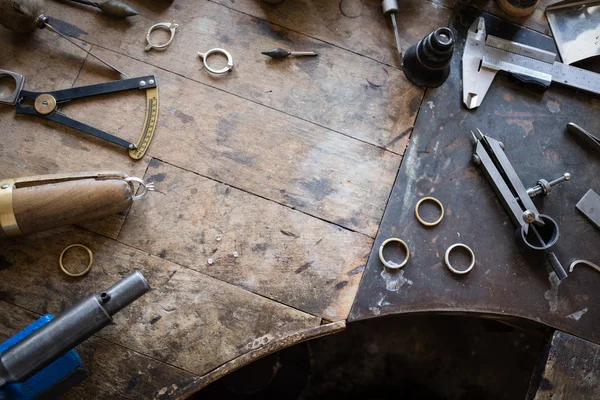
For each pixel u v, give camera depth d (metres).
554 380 0.57
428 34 0.62
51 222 0.54
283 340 0.56
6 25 0.58
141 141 0.58
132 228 0.57
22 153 0.58
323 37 0.62
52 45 0.60
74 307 0.49
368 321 0.74
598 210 0.60
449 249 0.58
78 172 0.56
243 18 0.62
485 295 0.58
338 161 0.59
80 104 0.59
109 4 0.60
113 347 0.55
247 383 0.72
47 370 0.52
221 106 0.60
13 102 0.58
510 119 0.61
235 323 0.56
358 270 0.58
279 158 0.59
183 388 0.55
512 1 0.62
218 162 0.59
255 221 0.58
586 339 0.58
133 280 0.50
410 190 0.59
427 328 0.73
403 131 0.60
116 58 0.60
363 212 0.59
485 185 0.60
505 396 0.73
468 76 0.61
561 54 0.63
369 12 0.63
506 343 0.73
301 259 0.58
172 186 0.58
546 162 0.61
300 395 0.72
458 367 0.73
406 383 0.73
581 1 0.64
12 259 0.56
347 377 0.73
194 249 0.57
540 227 0.59
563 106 0.62
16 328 0.55
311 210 0.58
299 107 0.60
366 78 0.61
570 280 0.59
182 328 0.56
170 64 0.60
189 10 0.61
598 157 0.61
